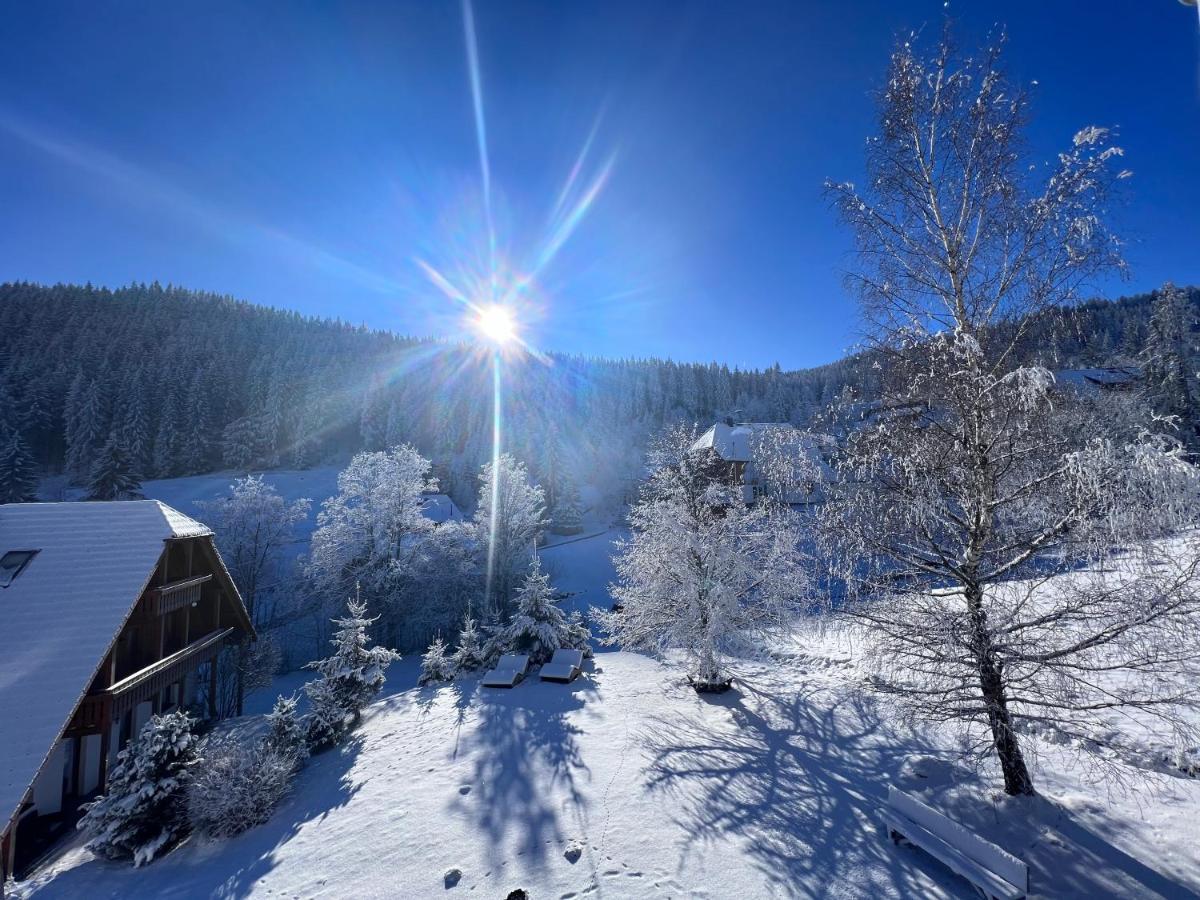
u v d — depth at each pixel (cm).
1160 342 2253
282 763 1183
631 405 10762
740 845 798
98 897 889
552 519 6084
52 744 980
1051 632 683
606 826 878
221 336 9856
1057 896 616
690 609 1569
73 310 9525
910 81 727
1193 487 485
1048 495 652
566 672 1766
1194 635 558
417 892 764
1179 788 765
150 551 1409
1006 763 804
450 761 1187
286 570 3938
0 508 1445
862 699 1248
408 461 3456
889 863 727
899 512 693
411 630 3350
